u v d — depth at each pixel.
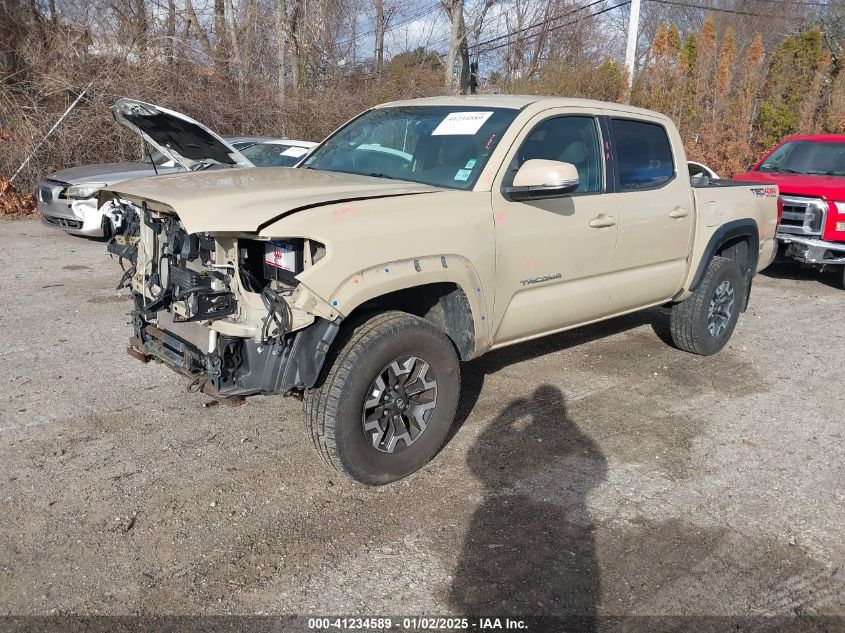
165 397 4.81
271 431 4.39
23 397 4.71
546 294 4.44
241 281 3.30
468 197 3.87
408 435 3.80
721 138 19.73
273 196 3.41
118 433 4.28
